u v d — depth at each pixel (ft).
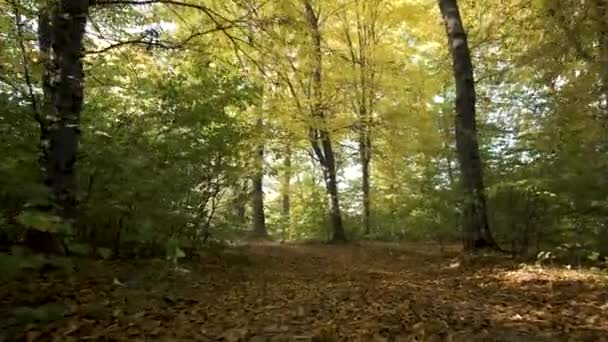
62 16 19.39
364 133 56.80
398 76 55.88
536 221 30.07
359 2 54.85
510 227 31.50
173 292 17.61
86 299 15.03
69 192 18.85
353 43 57.98
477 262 28.17
